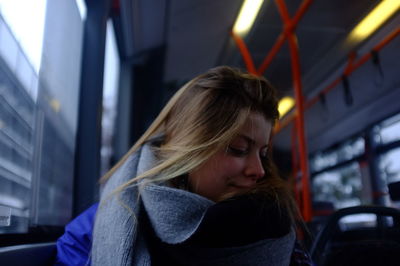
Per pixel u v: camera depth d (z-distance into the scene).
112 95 2.86
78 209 1.63
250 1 2.47
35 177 1.11
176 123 0.69
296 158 4.26
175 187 0.67
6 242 0.84
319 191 4.52
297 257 0.79
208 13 2.71
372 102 3.31
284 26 2.61
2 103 0.85
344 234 1.79
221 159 0.63
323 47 2.80
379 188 3.36
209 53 3.40
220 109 0.62
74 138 1.67
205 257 0.62
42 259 0.85
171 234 0.61
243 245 0.61
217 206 0.60
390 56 2.63
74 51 1.66
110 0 2.00
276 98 0.70
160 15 2.72
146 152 0.70
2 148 0.85
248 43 2.95
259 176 0.65
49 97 1.28
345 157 3.99
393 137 3.16
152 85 3.36
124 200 0.66
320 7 2.29
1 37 0.84
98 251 0.65
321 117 3.93
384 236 1.16
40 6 1.14
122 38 2.95
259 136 0.64
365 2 2.21
